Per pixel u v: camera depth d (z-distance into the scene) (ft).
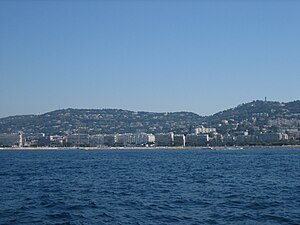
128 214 133.28
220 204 151.23
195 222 119.96
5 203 157.48
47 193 188.03
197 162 507.30
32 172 332.39
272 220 122.42
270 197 168.86
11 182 243.81
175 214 132.26
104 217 128.88
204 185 218.38
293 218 124.88
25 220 125.18
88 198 170.19
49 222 122.21
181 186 214.28
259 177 267.39
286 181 237.86
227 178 261.65
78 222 121.90
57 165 449.48
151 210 139.85
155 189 201.46
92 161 556.51
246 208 142.41
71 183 235.61
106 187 212.64
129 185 222.07
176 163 485.15
